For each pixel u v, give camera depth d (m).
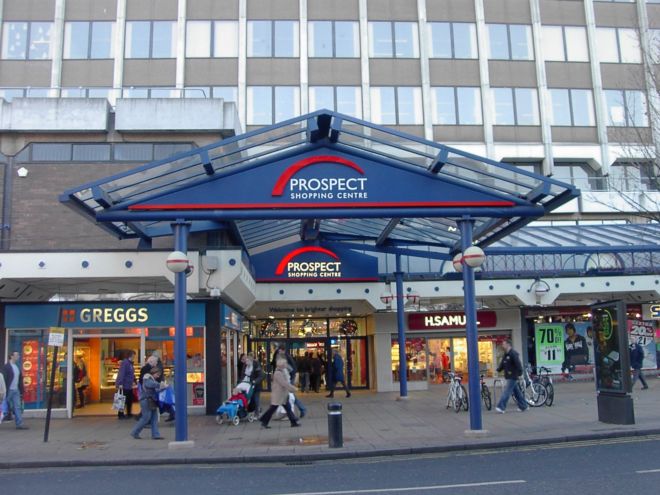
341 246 23.83
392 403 20.91
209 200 13.45
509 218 14.66
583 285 25.08
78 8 32.03
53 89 20.47
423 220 18.69
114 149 19.31
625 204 31.64
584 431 13.17
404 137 13.38
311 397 24.30
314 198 13.60
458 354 27.05
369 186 13.73
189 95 20.86
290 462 11.50
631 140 23.95
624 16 34.31
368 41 33.09
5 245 18.59
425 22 33.44
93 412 18.44
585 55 34.16
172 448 12.60
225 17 32.66
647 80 23.12
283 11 33.00
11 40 31.55
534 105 33.44
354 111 32.47
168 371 18.42
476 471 9.84
